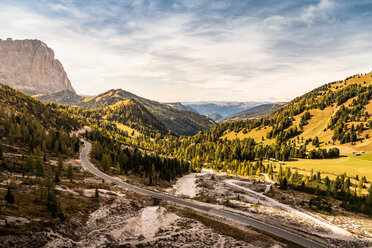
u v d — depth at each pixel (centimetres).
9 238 2986
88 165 11744
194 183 12419
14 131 11250
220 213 6775
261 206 7912
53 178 7138
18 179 6088
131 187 8962
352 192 9531
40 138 12125
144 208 6600
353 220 6844
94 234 4100
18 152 9831
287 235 5384
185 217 5894
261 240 4725
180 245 3903
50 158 10638
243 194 9744
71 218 4375
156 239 3991
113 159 13612
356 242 5244
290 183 11681
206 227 5156
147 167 13238
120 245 3734
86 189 6769
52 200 4512
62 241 3422
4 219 3372
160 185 10869
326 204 8406
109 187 7988
